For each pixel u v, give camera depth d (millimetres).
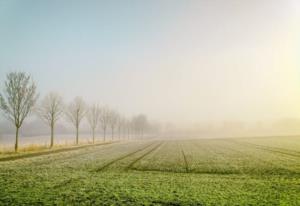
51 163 31234
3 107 43062
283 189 17797
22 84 44531
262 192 16906
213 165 30906
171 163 33062
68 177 22062
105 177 22375
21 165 28969
